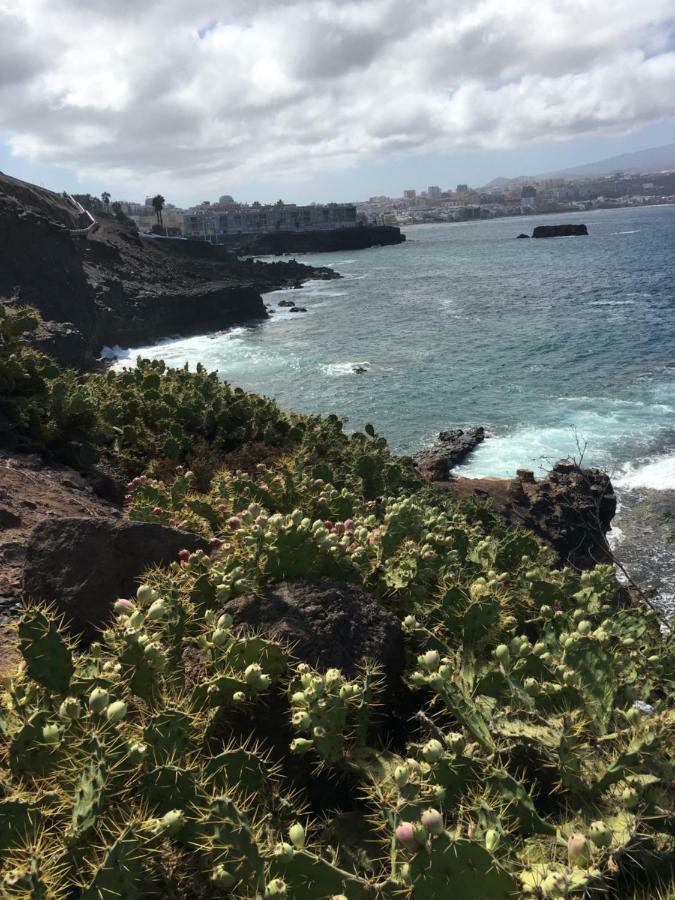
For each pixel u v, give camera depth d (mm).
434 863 2295
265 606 3857
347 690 3105
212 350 58094
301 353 53969
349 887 2330
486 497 21812
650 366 42312
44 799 2516
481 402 37719
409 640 4105
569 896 2299
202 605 4020
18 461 9023
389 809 2555
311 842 2826
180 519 6020
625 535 22797
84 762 2604
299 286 104062
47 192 101500
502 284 91188
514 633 4086
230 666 3365
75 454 10062
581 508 21906
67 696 3072
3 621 4805
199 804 2562
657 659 4207
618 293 74000
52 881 2180
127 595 4492
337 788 3156
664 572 20391
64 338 37562
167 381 15062
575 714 3166
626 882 2508
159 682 3223
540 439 31531
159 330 65562
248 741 2947
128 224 124438
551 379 41281
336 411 37781
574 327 56000
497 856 2432
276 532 4164
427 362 47844
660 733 2961
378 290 94562
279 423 14203
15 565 5836
